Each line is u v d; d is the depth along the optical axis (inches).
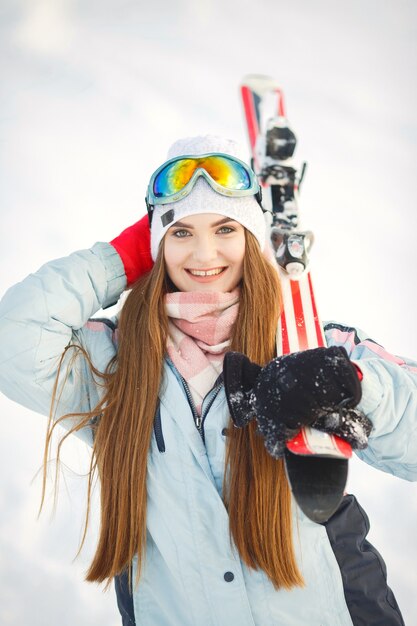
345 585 69.6
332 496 53.4
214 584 64.5
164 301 73.0
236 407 58.4
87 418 70.4
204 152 79.1
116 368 72.6
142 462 67.1
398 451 64.9
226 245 73.1
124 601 70.6
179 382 69.3
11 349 68.6
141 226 78.7
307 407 53.4
